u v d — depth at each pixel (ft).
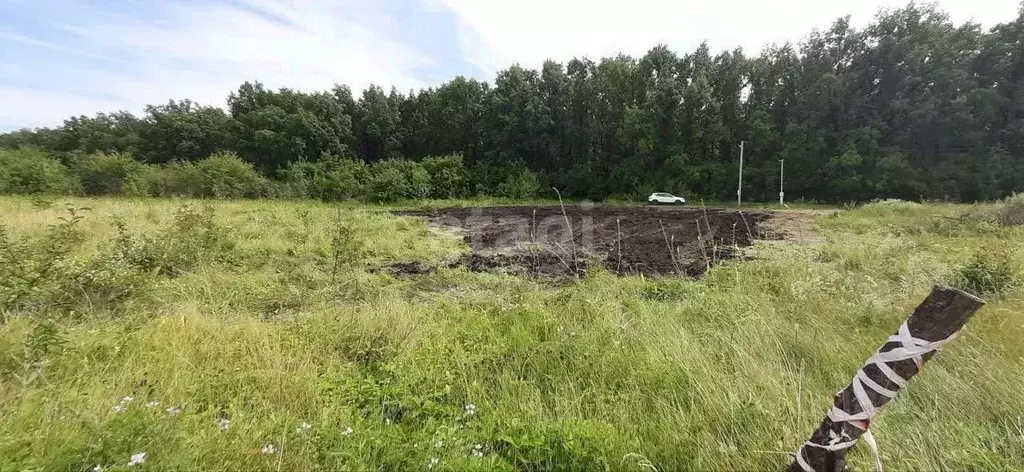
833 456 5.96
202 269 19.93
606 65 129.39
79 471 6.44
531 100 128.88
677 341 11.73
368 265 25.63
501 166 126.41
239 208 53.01
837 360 10.54
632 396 9.43
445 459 7.31
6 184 74.23
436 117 149.38
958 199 95.55
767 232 41.42
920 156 106.93
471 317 14.73
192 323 12.67
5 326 12.07
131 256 19.13
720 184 117.08
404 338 13.12
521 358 11.57
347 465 7.08
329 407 9.00
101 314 14.38
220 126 145.59
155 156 139.33
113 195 78.95
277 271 21.99
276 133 129.49
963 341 10.65
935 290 5.32
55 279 15.01
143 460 6.51
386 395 9.57
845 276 17.74
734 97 126.52
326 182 93.15
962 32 107.76
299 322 13.92
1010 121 101.35
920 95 105.70
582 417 8.89
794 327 12.13
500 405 9.44
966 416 8.42
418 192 100.37
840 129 111.55
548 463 7.40
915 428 7.86
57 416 8.00
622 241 36.73
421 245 32.04
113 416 7.66
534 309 14.79
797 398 8.28
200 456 7.00
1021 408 8.34
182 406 8.63
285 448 7.50
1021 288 14.85
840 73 116.37
